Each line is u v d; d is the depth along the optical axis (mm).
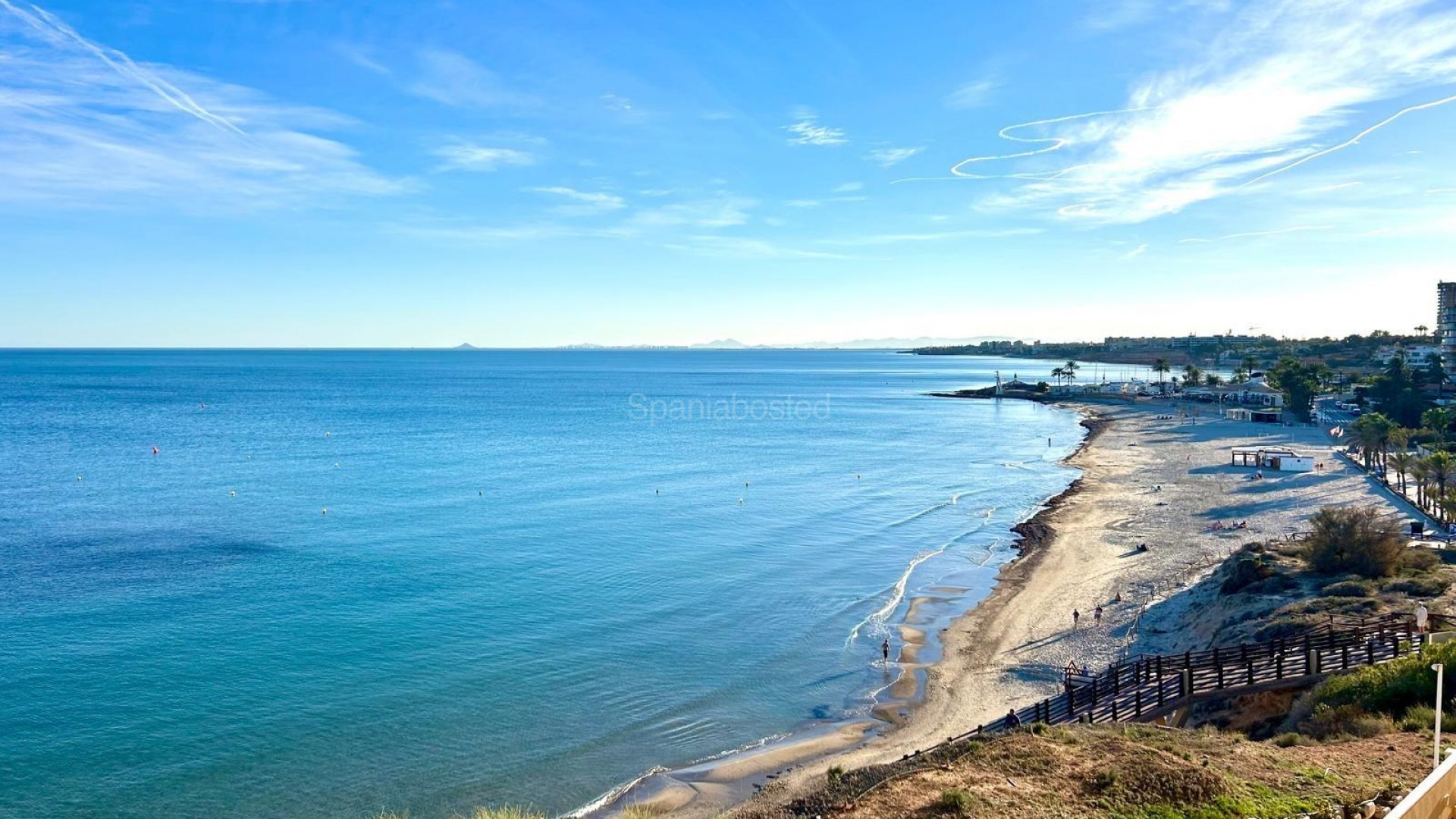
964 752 19203
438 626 42562
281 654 38312
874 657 39406
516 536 63750
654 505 77500
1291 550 46250
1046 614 44656
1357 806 13719
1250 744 18750
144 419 151875
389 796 26656
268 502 76562
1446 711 19234
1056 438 141250
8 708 32250
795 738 31203
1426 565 41344
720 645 40875
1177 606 43406
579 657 38781
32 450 109375
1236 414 153500
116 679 35125
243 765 28297
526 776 28141
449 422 155750
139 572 52219
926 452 121500
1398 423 107250
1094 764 16891
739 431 149375
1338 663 26562
